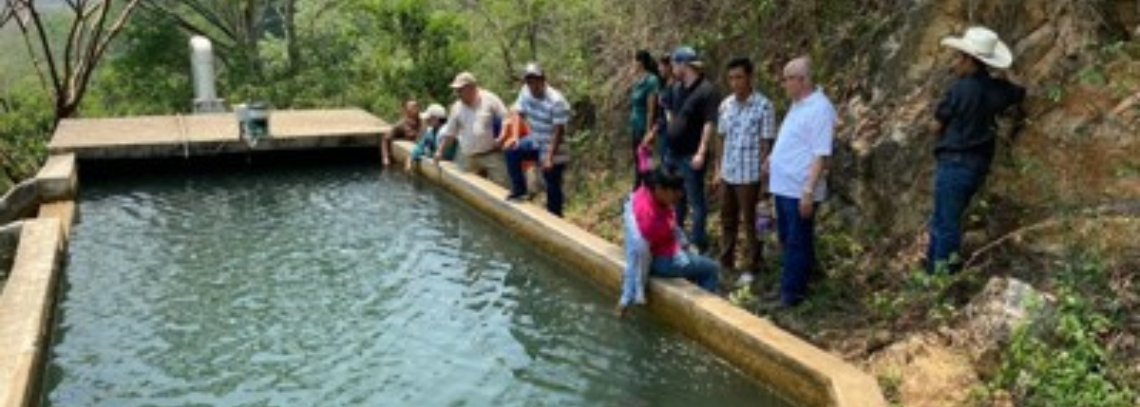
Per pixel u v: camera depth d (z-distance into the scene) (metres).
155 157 13.30
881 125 7.10
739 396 5.80
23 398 5.53
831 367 5.38
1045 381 4.79
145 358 6.67
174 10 28.92
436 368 6.34
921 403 5.12
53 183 11.25
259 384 6.18
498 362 6.40
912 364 5.46
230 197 11.78
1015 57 6.31
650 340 6.69
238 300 7.80
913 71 6.98
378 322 7.21
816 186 6.24
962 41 5.75
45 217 9.88
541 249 8.80
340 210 10.89
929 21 6.91
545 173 9.20
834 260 6.90
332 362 6.50
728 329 6.08
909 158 6.76
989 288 5.53
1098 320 5.02
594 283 7.85
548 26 15.27
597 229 9.16
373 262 8.77
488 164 10.89
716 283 6.97
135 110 25.41
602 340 6.72
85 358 6.69
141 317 7.48
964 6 6.70
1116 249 5.55
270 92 22.70
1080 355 4.83
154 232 10.11
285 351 6.71
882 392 5.14
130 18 26.78
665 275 6.91
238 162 13.75
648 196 6.75
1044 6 6.22
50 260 8.10
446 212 10.64
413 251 9.11
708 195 8.55
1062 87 6.02
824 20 8.12
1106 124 5.82
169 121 15.44
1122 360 4.93
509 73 16.16
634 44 10.73
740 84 6.77
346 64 24.08
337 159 14.06
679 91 7.45
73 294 8.07
